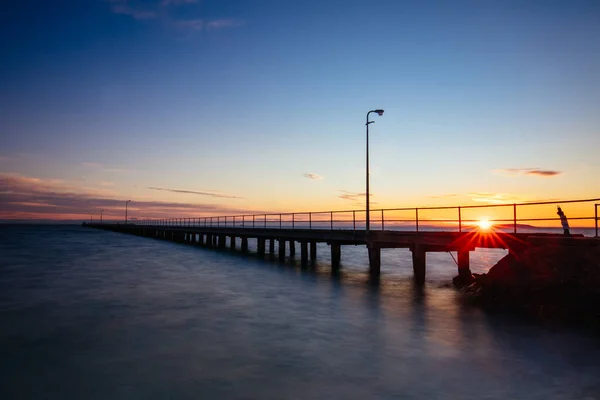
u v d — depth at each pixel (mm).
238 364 8984
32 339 10977
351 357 9430
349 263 33000
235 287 20125
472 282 19344
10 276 23828
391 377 8195
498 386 7691
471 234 18375
